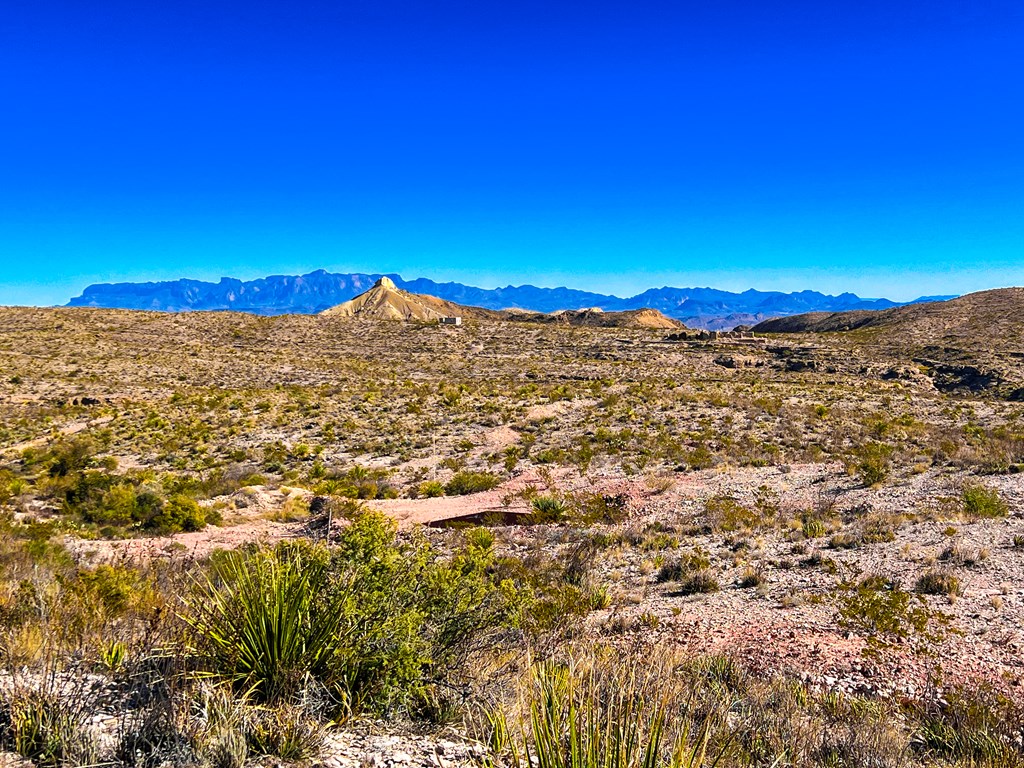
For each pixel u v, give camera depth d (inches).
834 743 198.7
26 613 211.3
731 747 166.6
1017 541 500.1
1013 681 278.4
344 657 161.0
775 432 1238.3
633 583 478.6
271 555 176.6
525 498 801.6
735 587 452.1
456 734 155.8
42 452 1159.6
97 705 138.6
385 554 180.9
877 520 600.4
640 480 892.6
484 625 198.2
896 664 298.7
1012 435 1168.8
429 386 2134.6
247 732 134.3
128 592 296.8
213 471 1012.5
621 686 138.0
